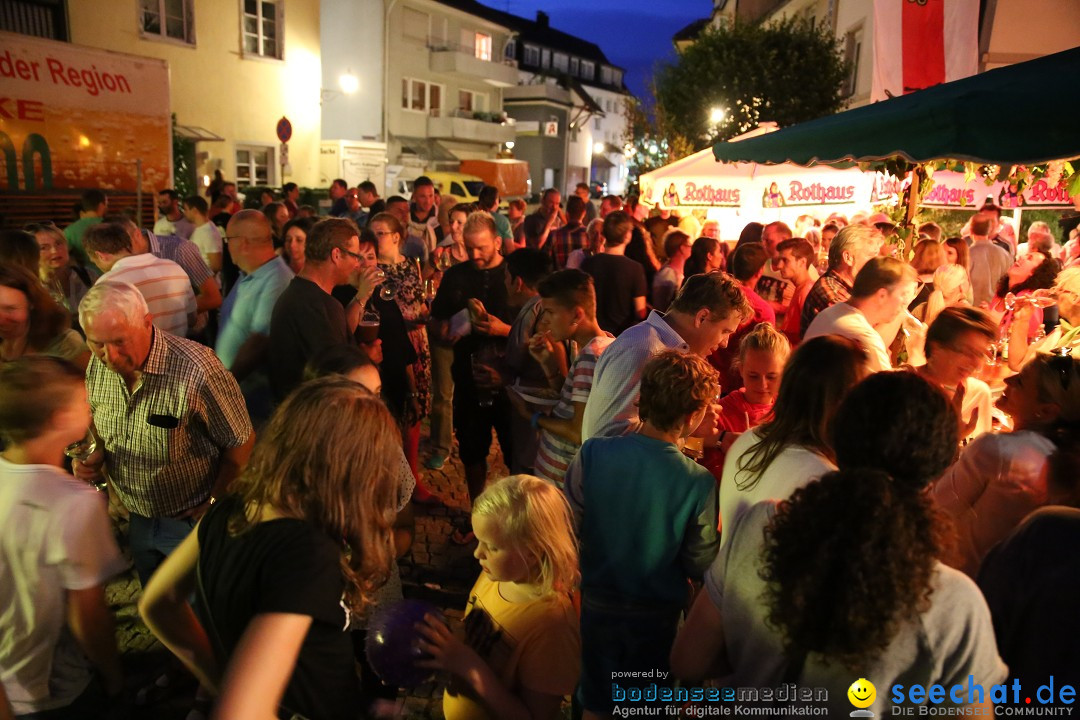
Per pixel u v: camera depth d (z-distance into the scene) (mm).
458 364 4371
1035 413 2195
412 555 4289
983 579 1763
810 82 17438
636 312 5586
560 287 3170
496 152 40469
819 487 1371
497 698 1928
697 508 2285
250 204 17953
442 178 24156
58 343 3340
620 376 2691
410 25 34094
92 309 2566
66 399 2002
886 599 1236
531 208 27094
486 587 2162
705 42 19266
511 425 4086
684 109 19641
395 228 4750
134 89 9602
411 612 1933
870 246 3973
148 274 4152
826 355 1928
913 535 1272
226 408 2875
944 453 1490
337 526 1652
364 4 31859
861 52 16484
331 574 1545
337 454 1642
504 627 2049
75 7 16047
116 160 9461
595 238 8523
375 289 4402
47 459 2023
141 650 3414
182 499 2918
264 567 1529
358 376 2656
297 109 22000
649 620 2359
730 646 1639
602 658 2400
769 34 18359
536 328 3648
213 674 1832
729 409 3131
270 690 1389
